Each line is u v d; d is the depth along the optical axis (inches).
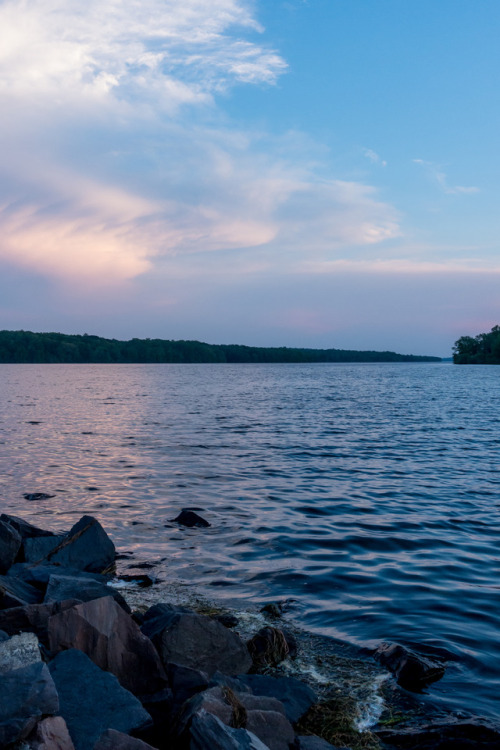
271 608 314.2
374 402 2138.3
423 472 754.2
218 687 196.4
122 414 1608.0
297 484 672.4
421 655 261.3
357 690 237.1
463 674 249.9
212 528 486.9
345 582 362.6
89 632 218.4
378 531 478.3
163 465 793.6
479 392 2881.4
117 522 504.7
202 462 820.0
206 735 166.6
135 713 180.5
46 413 1626.5
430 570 385.1
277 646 263.6
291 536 462.6
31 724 155.0
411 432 1207.6
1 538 362.9
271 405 1967.3
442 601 331.0
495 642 279.4
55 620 217.3
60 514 531.2
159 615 265.6
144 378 4761.3
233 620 301.1
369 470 765.9
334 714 219.8
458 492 635.5
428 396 2539.4
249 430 1222.9
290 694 225.5
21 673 169.9
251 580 366.6
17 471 743.7
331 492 630.5
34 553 378.3
